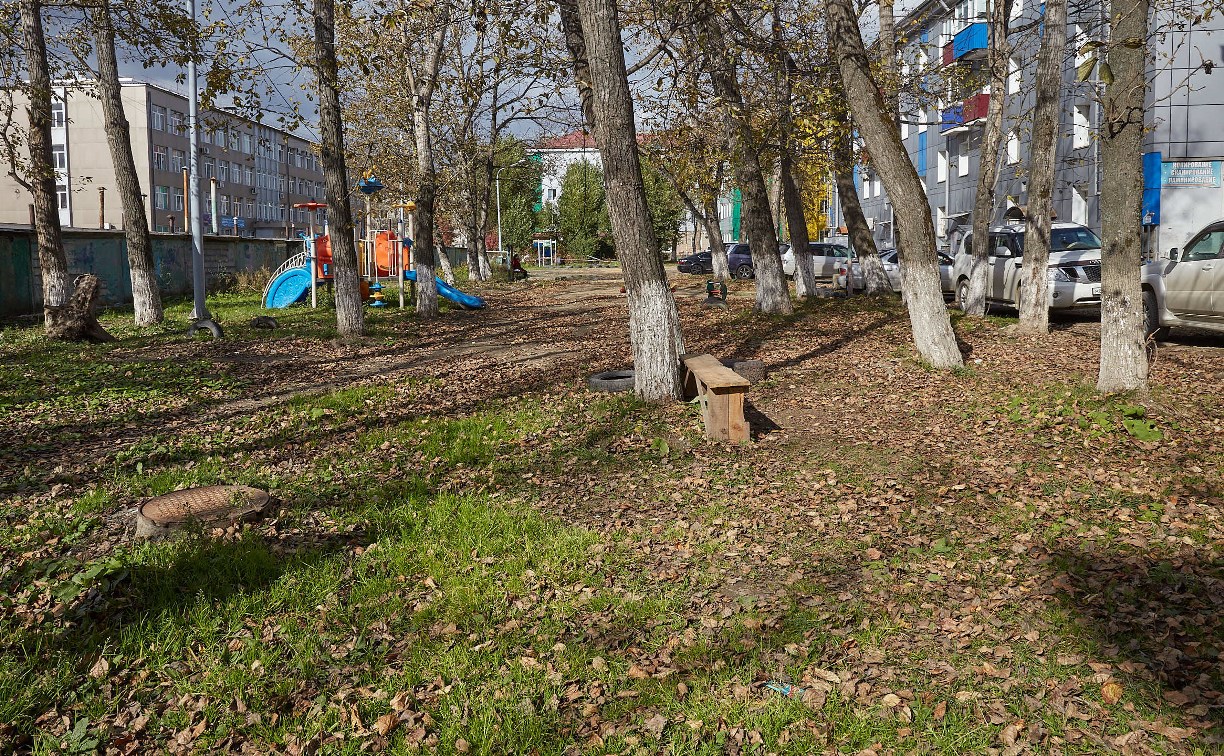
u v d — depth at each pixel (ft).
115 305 80.69
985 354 39.58
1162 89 74.28
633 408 28.96
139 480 22.38
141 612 14.21
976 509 19.12
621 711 11.57
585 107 39.09
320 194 308.40
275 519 18.95
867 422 27.76
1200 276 38.86
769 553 16.98
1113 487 20.01
